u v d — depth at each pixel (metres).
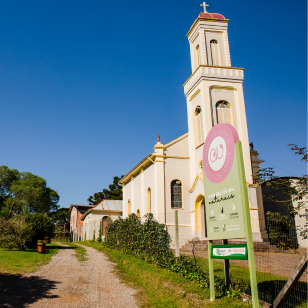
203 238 20.78
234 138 7.73
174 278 10.44
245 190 7.23
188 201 23.25
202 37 23.33
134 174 30.72
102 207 39.31
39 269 11.88
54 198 60.19
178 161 23.97
